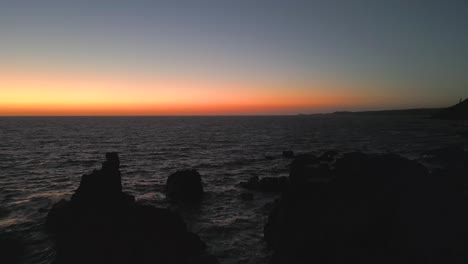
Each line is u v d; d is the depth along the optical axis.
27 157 50.09
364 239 10.71
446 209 11.02
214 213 21.39
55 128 136.00
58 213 17.14
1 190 27.44
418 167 14.45
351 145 68.38
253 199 24.80
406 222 10.60
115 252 12.61
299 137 91.94
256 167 41.50
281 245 12.62
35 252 14.70
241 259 14.24
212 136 97.94
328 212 11.89
